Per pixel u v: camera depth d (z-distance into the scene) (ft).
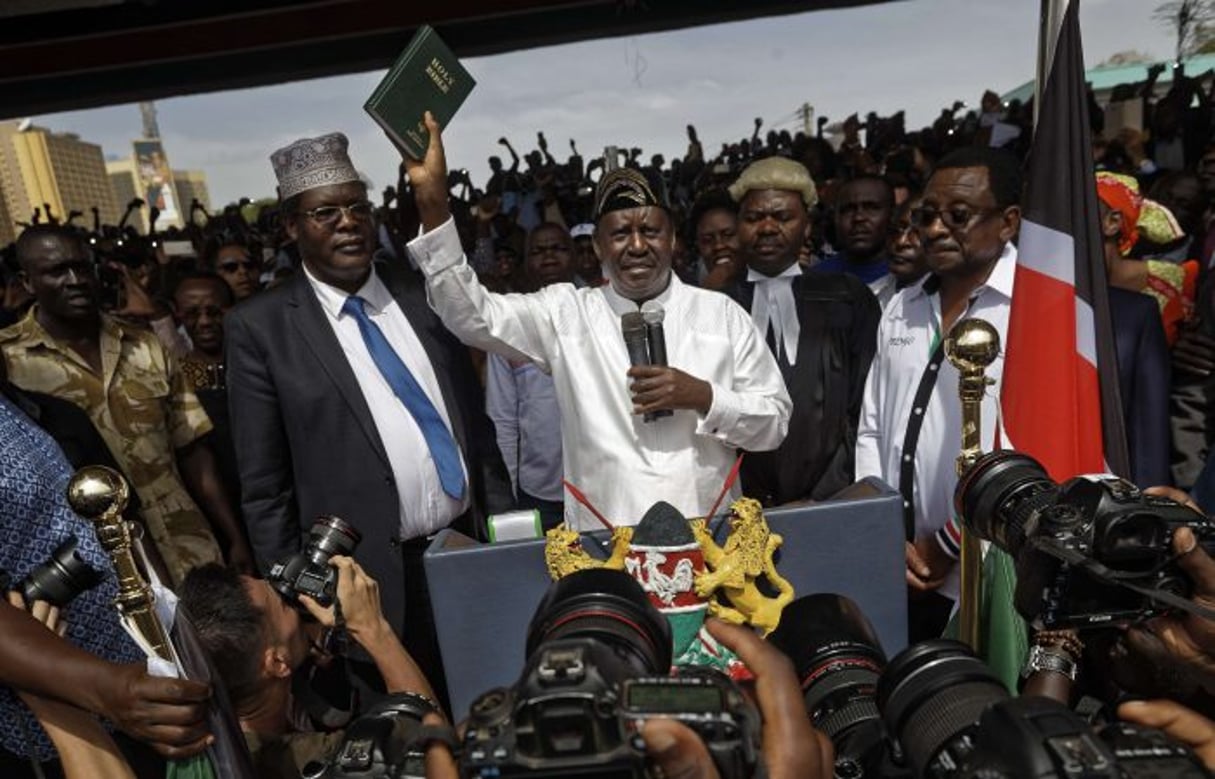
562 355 8.59
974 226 8.25
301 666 7.50
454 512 9.98
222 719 4.97
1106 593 4.27
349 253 9.33
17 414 5.87
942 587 8.80
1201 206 18.63
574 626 3.74
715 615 6.61
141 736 4.36
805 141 51.08
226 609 6.31
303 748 6.34
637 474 8.23
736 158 58.23
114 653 5.66
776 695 3.50
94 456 10.21
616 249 8.32
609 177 8.41
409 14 36.04
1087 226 7.52
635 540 6.70
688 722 3.00
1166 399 8.61
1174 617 4.10
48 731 4.57
